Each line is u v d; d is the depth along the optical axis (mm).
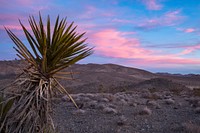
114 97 29641
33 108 5805
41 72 6016
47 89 5992
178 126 14172
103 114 19188
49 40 6094
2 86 5922
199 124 15273
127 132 13414
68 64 5973
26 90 5898
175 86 71000
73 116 18250
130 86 77500
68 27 6023
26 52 5879
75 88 67000
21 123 5621
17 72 6047
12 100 6074
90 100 27594
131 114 19250
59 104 23781
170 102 27141
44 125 5895
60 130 13320
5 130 5844
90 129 14078
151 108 23359
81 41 5949
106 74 151375
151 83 76875
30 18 5852
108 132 13352
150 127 14703
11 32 5652
